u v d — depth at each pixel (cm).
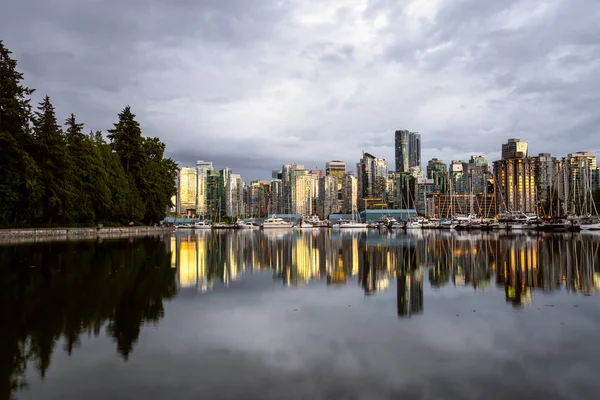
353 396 1014
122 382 1087
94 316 1738
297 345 1388
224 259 4131
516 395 1022
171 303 2008
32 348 1340
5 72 6206
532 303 2039
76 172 8038
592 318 1742
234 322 1673
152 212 10669
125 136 10219
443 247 5869
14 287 2333
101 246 5216
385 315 1800
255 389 1050
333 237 9950
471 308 1933
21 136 6444
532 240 7406
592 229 10719
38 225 7356
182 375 1134
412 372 1162
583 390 1048
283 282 2686
